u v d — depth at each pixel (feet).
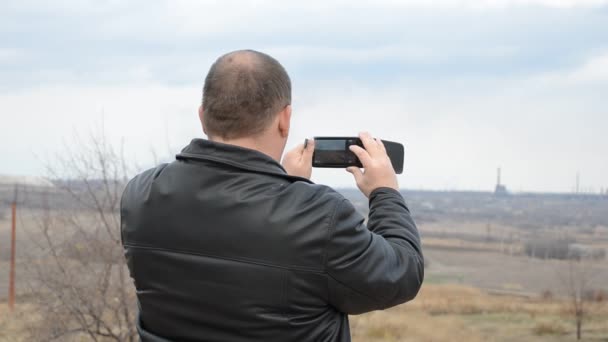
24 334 29.78
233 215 5.33
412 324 68.85
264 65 5.63
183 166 5.67
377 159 6.23
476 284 195.21
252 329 5.28
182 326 5.52
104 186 30.27
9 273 35.65
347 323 5.70
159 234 5.57
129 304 29.73
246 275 5.24
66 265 29.22
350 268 5.22
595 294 100.37
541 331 71.15
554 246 361.92
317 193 5.41
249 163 5.50
